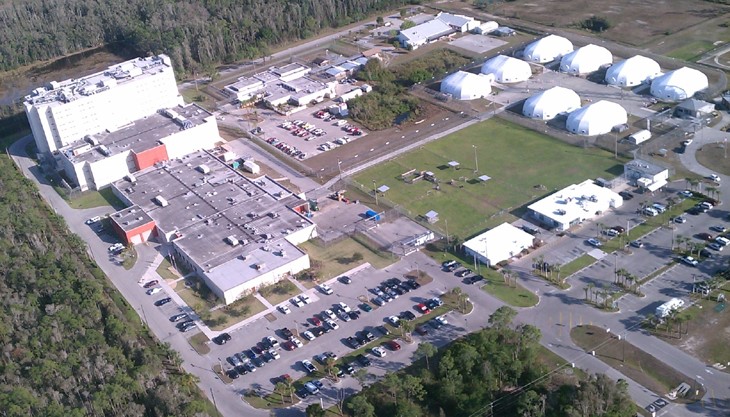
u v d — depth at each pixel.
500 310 188.75
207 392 185.38
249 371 190.62
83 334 198.50
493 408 168.00
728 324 187.88
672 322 188.62
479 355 177.50
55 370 185.12
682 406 166.25
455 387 171.12
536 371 174.50
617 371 177.38
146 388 181.25
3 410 172.88
